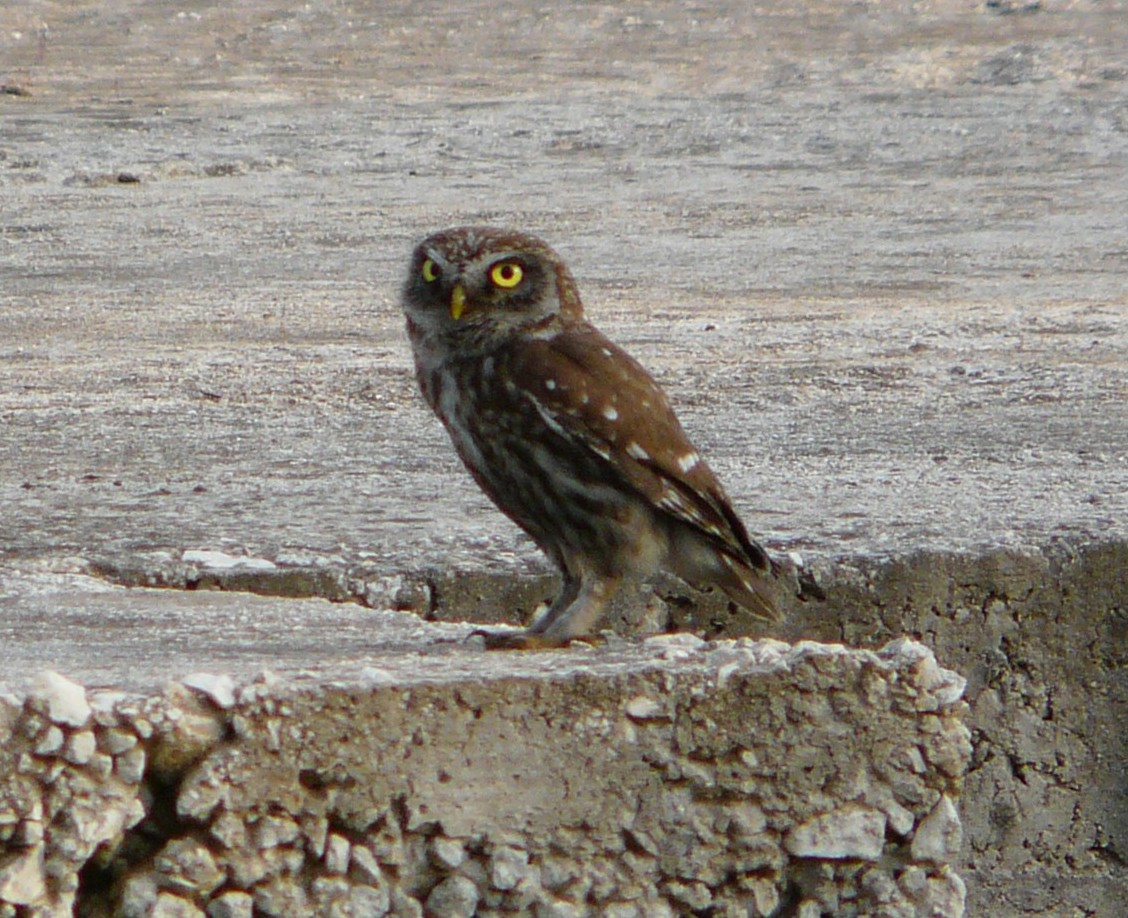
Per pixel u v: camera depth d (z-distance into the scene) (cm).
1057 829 1027
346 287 2588
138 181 3706
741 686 655
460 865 639
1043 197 3425
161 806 618
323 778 625
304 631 846
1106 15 6650
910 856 671
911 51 5928
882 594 1021
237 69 5866
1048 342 2097
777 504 1195
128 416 1681
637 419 875
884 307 2391
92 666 713
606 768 648
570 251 2909
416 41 6662
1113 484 1256
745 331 2212
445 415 927
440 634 849
